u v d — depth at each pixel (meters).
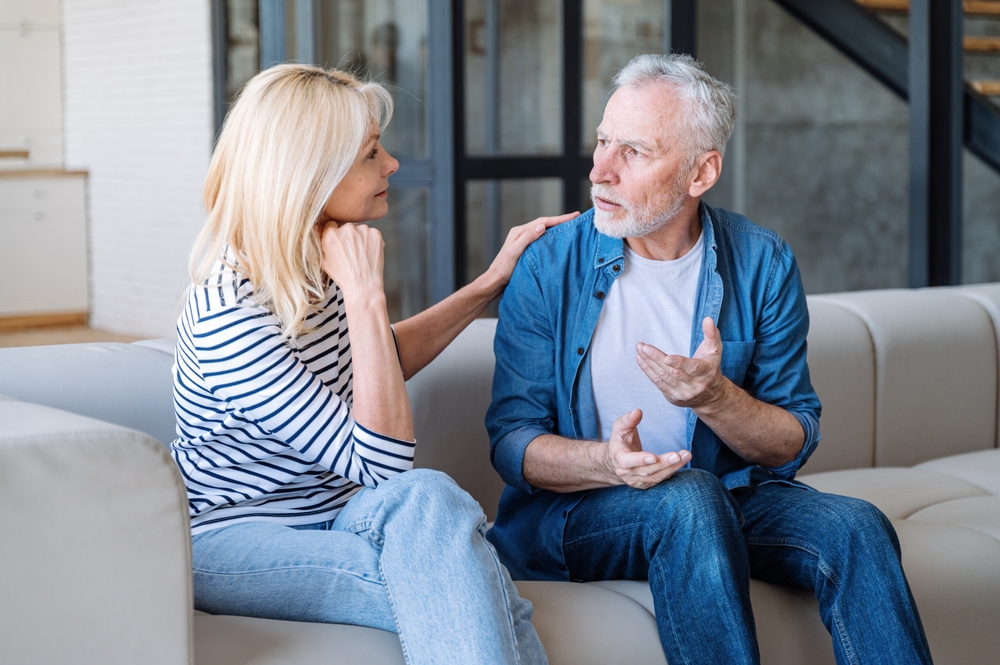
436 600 1.17
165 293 5.75
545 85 4.16
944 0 3.26
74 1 6.20
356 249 1.36
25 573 0.98
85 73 6.21
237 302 1.29
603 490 1.50
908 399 2.38
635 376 1.60
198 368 1.31
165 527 1.06
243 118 1.33
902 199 5.99
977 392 2.51
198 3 5.23
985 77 4.62
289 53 3.91
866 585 1.37
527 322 1.63
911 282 3.37
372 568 1.24
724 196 6.59
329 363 1.41
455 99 3.87
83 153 6.34
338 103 1.34
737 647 1.29
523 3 4.05
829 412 2.25
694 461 1.60
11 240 6.12
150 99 5.64
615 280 1.61
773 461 1.59
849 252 6.25
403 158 3.90
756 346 1.65
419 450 1.80
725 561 1.32
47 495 0.99
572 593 1.44
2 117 6.37
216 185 1.37
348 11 3.88
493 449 1.60
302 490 1.38
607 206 1.56
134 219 5.93
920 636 1.35
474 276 4.02
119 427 1.05
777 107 6.45
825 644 1.51
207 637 1.20
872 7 4.61
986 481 2.19
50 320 6.34
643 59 1.58
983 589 1.67
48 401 1.49
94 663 1.02
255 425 1.32
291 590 1.27
